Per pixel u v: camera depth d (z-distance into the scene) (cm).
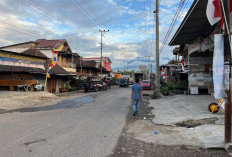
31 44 2850
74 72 3303
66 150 427
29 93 1691
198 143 475
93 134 555
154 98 1634
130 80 6034
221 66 442
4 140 494
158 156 408
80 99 1625
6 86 1983
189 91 1816
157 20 1706
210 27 1202
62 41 3042
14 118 802
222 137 503
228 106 445
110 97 1770
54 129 607
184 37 1508
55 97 1827
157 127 650
